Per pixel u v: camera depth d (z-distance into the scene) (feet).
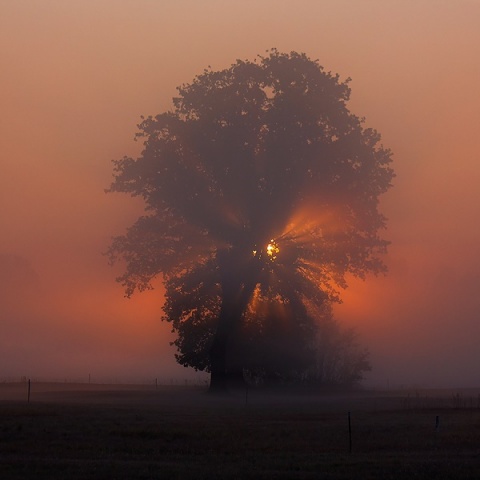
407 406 366.43
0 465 197.77
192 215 470.39
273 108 470.39
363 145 477.36
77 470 190.80
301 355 488.44
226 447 240.94
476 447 236.43
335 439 253.24
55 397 425.69
